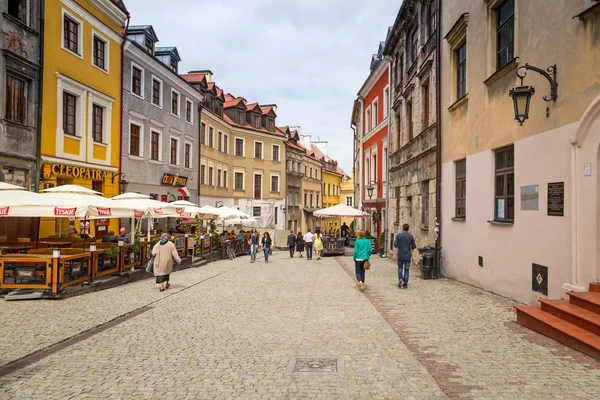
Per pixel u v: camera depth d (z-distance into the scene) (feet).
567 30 26.40
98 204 41.34
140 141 88.94
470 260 41.65
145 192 91.35
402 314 29.50
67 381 17.34
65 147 64.64
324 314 30.14
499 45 36.76
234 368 18.84
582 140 25.08
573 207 25.55
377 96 98.89
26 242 49.60
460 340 22.57
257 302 35.29
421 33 60.59
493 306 31.40
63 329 25.48
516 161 32.50
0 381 17.35
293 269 64.69
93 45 72.08
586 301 22.47
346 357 20.18
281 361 19.76
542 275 28.99
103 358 20.36
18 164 55.01
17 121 55.42
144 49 86.69
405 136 71.05
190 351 21.45
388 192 84.69
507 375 17.30
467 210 42.14
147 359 20.18
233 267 67.92
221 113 142.10
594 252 24.30
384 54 85.35
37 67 58.18
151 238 61.93
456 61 46.85
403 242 42.06
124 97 82.17
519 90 28.63
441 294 37.35
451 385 16.42
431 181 53.98
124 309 31.63
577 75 25.55
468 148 41.98
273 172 173.37
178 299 36.73
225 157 146.20
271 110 174.60
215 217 86.33
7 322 27.20
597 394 15.31
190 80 126.00
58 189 42.47
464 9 43.24
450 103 47.21
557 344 21.34
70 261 37.04
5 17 52.70
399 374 17.78
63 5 63.72
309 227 218.18
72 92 66.33
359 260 40.96
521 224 31.81
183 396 15.80
